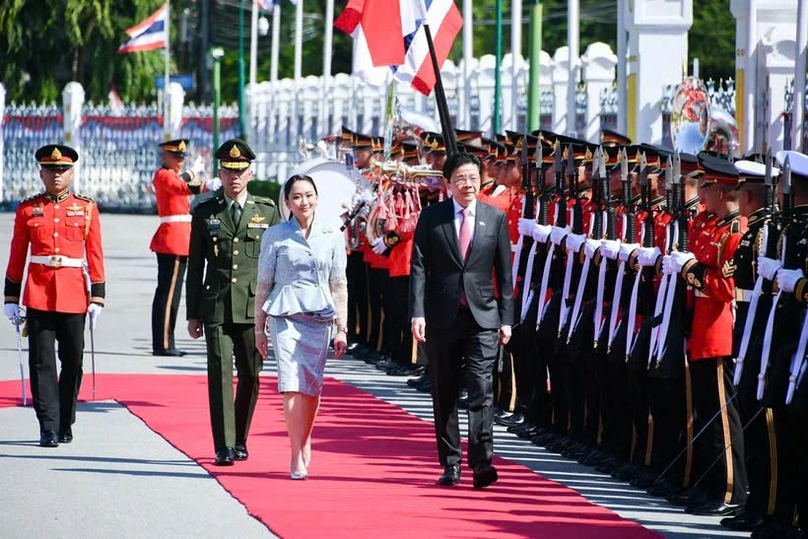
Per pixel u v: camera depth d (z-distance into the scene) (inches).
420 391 1304.1
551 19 4901.6
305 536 769.6
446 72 2428.6
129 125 4195.4
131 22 4616.1
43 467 965.2
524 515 824.9
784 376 762.2
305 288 928.3
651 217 917.2
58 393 1053.2
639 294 914.7
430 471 956.0
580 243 998.4
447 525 796.6
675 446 892.0
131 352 1576.0
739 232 826.8
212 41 5216.5
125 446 1043.9
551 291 1035.3
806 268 753.0
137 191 4207.7
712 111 1460.4
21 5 4525.1
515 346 1096.2
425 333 916.0
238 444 997.2
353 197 1496.1
